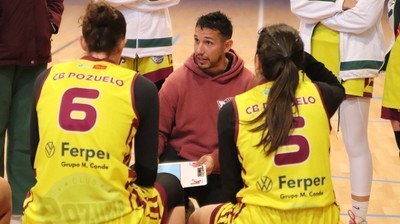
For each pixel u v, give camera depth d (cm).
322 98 429
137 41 662
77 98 413
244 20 2133
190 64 548
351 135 620
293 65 419
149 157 430
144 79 425
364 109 617
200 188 548
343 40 597
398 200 723
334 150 891
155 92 424
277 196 414
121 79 420
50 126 410
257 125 416
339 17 587
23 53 620
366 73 599
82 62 430
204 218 467
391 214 686
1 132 636
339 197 728
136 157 435
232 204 451
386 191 748
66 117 409
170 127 557
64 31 1848
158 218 441
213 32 529
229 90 544
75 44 1653
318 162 417
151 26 664
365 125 621
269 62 420
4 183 410
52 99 416
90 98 412
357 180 627
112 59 438
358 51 596
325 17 596
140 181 445
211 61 536
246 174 425
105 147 405
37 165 419
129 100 413
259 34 442
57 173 407
